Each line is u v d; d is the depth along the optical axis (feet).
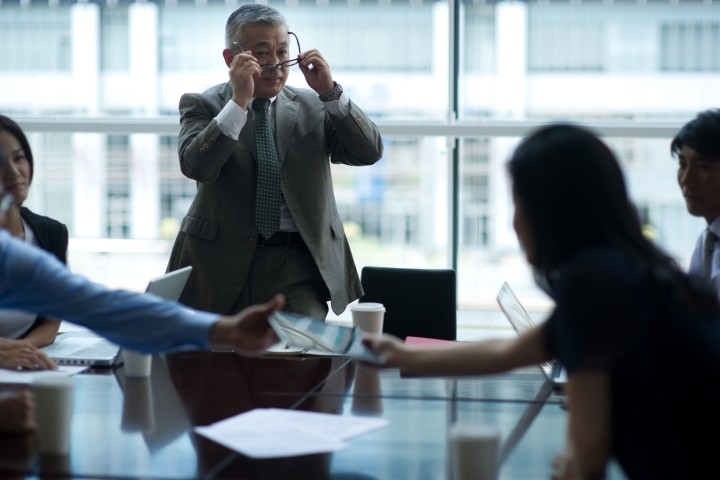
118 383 7.33
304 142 10.43
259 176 10.13
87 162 16.17
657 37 15.75
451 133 15.58
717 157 8.39
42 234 9.16
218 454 5.47
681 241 15.51
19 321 8.84
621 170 4.91
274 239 10.27
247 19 10.18
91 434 5.88
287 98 10.66
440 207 15.89
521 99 15.94
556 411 6.63
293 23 16.20
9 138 8.60
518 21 15.83
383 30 16.03
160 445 5.65
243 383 7.37
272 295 10.14
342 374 7.75
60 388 5.41
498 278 15.94
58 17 16.34
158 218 16.29
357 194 15.89
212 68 16.35
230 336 6.05
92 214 16.28
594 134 4.91
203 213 10.34
